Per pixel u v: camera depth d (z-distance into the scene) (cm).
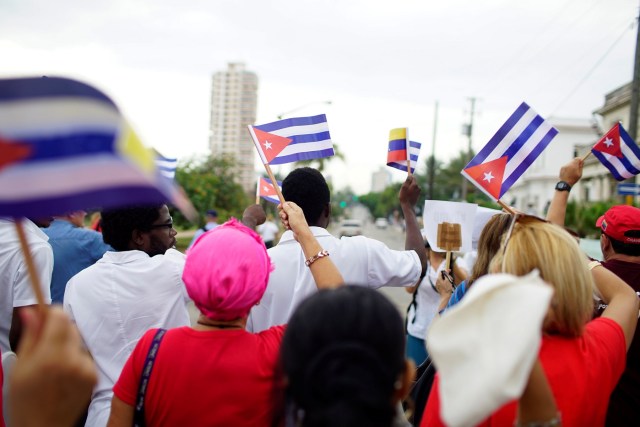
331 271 185
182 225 2170
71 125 86
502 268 158
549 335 152
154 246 231
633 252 249
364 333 110
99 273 211
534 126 278
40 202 85
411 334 420
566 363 145
